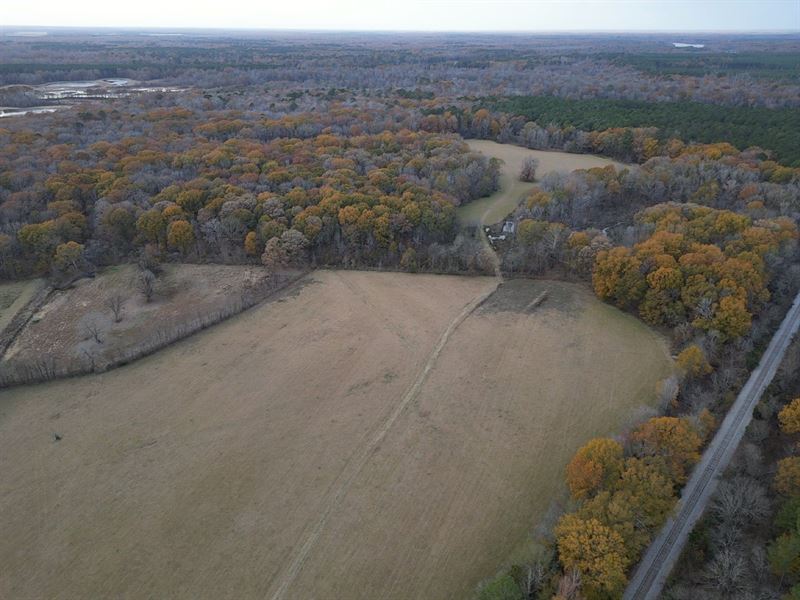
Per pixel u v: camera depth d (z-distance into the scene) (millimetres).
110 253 122438
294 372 89000
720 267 94812
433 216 123750
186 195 124750
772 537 59656
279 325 101312
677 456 64688
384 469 70812
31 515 65500
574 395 82812
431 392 83938
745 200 127812
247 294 110625
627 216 134750
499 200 149875
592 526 54969
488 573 57688
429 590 56438
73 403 83062
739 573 54500
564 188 136250
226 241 122562
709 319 90688
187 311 105812
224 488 68562
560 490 67188
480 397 82812
